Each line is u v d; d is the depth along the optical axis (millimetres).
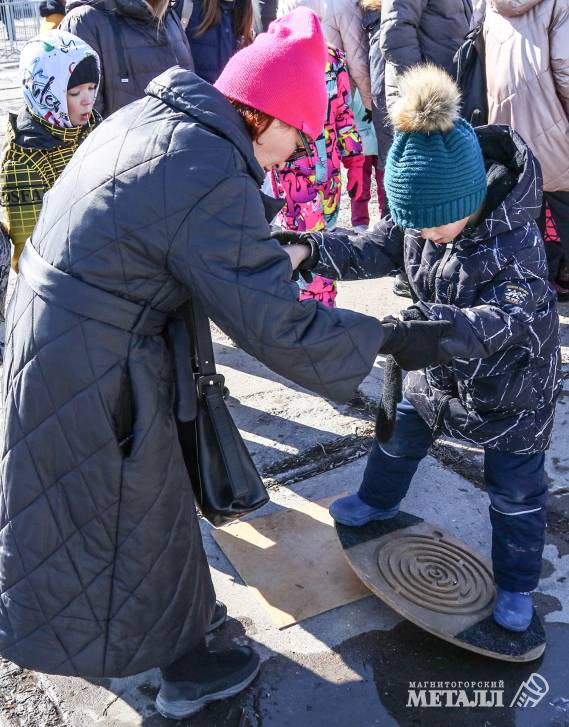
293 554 2668
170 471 1820
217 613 2363
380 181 4633
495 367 2076
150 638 1904
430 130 1844
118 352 1707
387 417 2016
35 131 2936
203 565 2012
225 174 1612
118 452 1746
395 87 4082
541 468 2207
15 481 1799
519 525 2205
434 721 2109
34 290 1733
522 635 2244
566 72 3525
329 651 2316
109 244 1643
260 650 2320
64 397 1714
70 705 2188
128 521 1791
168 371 1786
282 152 1830
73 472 1755
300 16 1773
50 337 1698
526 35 3570
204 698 2113
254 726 2109
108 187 1647
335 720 2117
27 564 1830
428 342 1825
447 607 2320
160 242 1628
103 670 1909
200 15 3793
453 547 2549
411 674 2242
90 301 1671
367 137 4855
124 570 1826
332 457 3158
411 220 1911
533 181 1951
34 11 12992
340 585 2543
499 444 2150
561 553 2648
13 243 3068
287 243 2186
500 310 1935
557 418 3328
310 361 1692
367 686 2211
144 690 2223
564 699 2162
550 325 2061
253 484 1918
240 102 1718
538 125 3668
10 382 1797
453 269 2037
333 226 3701
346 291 4473
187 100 1660
